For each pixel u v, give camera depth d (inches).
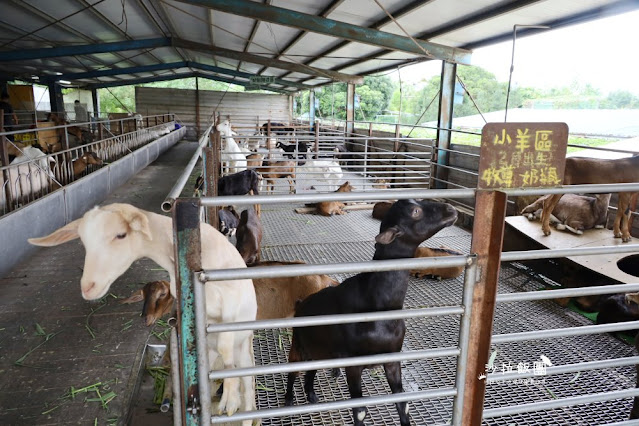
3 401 94.3
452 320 141.4
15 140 358.9
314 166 345.1
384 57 399.2
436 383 108.3
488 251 58.7
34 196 234.4
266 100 945.5
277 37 409.4
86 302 142.9
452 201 308.2
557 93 544.4
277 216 276.7
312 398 98.5
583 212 188.1
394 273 76.6
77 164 314.3
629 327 70.0
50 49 433.1
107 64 685.3
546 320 143.9
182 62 738.2
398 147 423.2
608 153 255.3
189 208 50.4
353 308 79.8
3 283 157.9
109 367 107.4
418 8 229.8
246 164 333.7
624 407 101.0
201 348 54.7
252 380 84.0
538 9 202.8
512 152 55.8
